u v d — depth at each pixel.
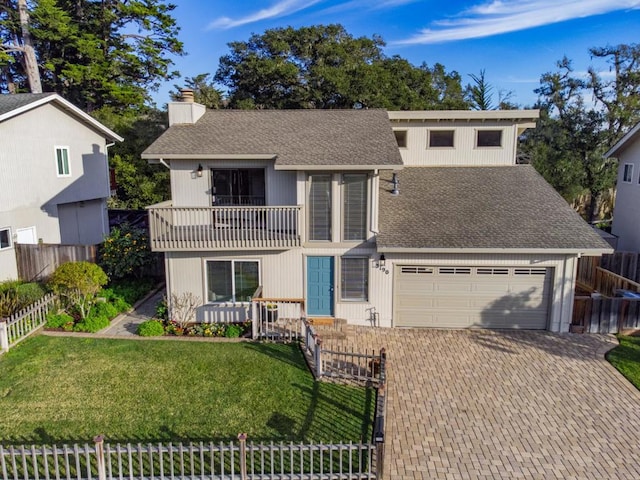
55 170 21.42
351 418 9.78
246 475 7.39
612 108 34.56
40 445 8.65
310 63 39.56
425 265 15.37
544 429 9.58
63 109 21.89
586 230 15.35
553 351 13.71
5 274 17.92
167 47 38.78
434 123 19.86
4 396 10.45
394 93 38.22
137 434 9.05
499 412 10.23
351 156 14.67
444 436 9.28
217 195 16.11
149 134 35.53
